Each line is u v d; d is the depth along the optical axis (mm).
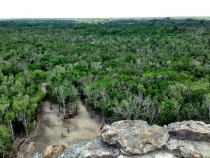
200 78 73500
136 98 50844
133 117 48188
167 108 47844
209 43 132750
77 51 120875
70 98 60562
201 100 51656
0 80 71062
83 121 56312
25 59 101875
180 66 85688
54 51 119062
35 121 54281
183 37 153375
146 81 66750
